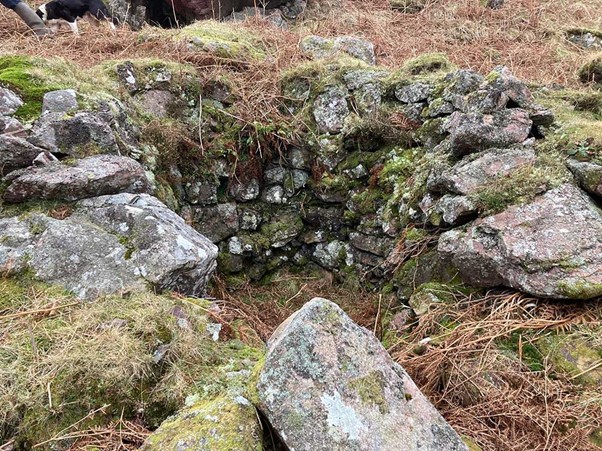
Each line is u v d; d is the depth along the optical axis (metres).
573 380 2.17
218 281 3.67
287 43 4.74
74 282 2.29
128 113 3.43
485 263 2.56
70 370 1.86
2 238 2.42
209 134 3.82
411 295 2.93
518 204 2.65
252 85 4.09
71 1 5.11
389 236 3.50
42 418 1.77
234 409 1.67
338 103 3.87
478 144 3.01
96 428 1.79
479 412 2.15
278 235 3.91
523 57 5.24
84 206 2.61
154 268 2.33
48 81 3.18
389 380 1.74
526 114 3.05
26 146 2.65
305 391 1.63
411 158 3.54
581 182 2.71
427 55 3.99
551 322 2.38
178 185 3.68
